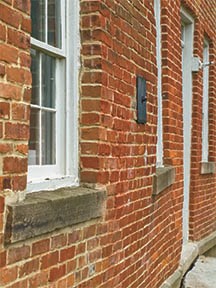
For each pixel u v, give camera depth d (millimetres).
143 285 4582
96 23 3484
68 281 3062
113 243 3705
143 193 4539
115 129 3771
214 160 9242
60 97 3459
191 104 7875
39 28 3262
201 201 8242
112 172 3691
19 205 2490
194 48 7855
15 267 2520
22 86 2586
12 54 2504
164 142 6090
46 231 2762
